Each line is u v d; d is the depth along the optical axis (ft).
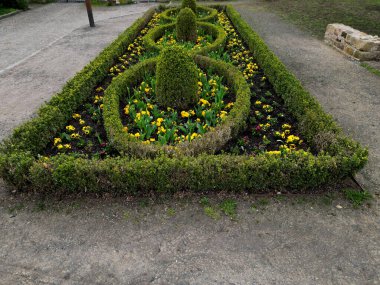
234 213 13.05
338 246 11.65
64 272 10.97
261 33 37.17
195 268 11.02
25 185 14.06
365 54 27.89
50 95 23.53
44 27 44.21
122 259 11.35
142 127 17.33
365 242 11.78
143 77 23.45
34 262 11.31
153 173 13.34
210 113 17.83
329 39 32.86
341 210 13.08
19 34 40.86
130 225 12.64
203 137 15.48
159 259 11.34
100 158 15.85
